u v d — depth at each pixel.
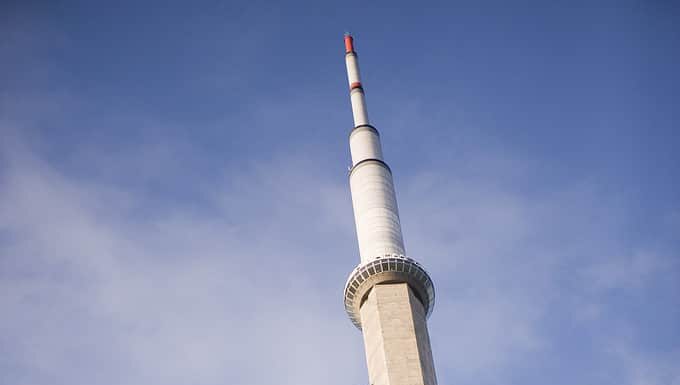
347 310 89.44
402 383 77.81
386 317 83.69
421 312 86.56
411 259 89.06
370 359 82.38
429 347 83.94
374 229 93.19
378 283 87.44
